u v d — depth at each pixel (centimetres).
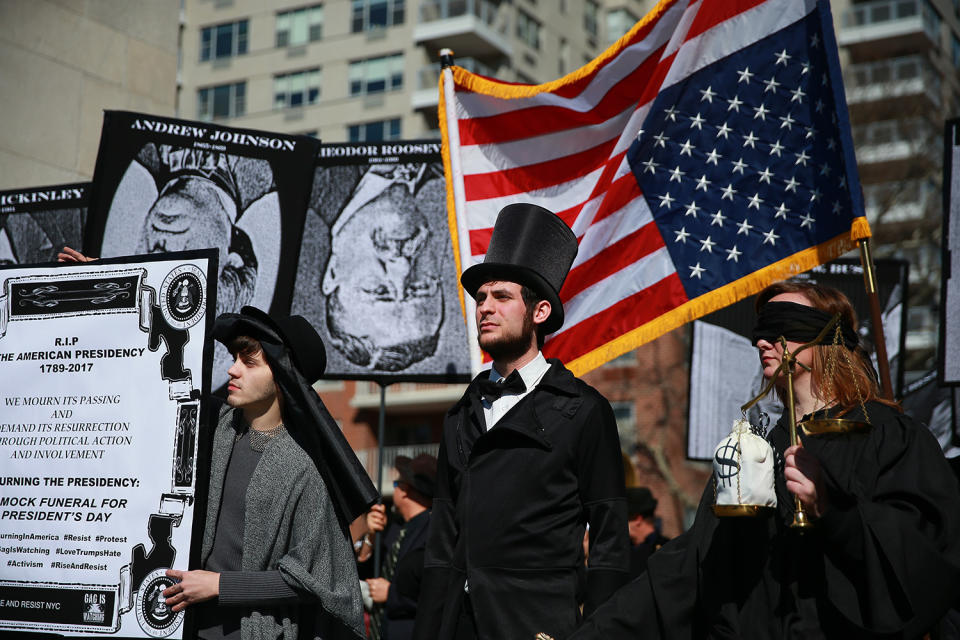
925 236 2609
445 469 399
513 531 373
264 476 405
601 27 5259
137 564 394
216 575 386
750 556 335
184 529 393
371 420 3616
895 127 2775
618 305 539
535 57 4756
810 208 520
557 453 378
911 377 2619
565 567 373
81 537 401
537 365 401
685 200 539
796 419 346
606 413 390
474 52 4531
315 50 4603
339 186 659
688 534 357
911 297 2602
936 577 301
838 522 306
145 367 410
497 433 383
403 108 4450
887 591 303
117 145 589
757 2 543
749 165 532
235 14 4722
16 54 777
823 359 342
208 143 589
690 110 545
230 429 420
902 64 2841
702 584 340
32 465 413
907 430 327
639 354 3108
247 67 4681
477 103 582
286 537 401
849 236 505
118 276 419
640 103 551
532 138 576
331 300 649
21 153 771
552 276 403
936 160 2664
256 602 387
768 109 534
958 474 405
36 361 421
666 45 553
